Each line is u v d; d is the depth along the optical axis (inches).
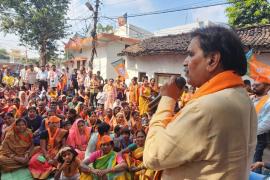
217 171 42.9
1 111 327.3
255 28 395.5
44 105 340.5
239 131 43.4
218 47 45.5
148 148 47.5
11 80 610.5
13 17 995.9
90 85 514.9
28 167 242.7
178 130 44.0
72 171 198.2
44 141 244.8
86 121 304.2
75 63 957.8
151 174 181.5
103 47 767.7
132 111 322.3
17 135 245.1
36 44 1037.8
